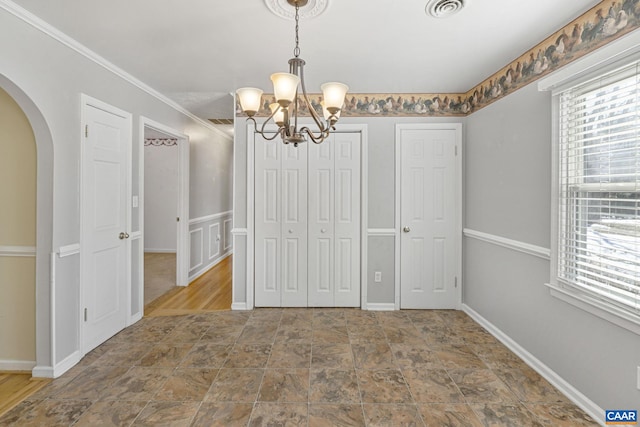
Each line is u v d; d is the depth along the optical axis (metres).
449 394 2.12
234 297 3.71
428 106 3.60
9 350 2.38
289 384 2.23
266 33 2.29
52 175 2.26
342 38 2.35
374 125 3.62
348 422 1.86
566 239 2.17
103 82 2.78
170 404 2.02
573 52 2.11
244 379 2.29
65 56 2.36
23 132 2.31
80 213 2.53
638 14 1.68
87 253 2.64
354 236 3.71
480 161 3.27
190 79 3.19
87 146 2.60
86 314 2.64
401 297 3.69
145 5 1.96
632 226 1.75
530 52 2.51
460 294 3.65
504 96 2.85
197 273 5.12
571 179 2.16
